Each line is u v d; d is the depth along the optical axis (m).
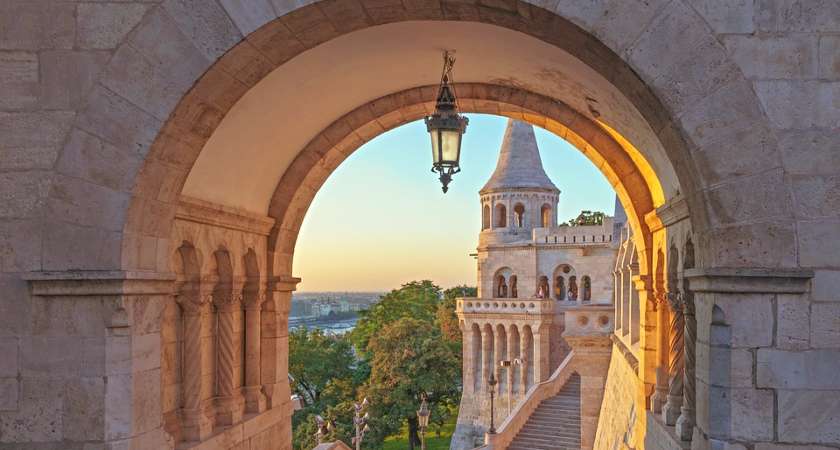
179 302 8.36
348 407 48.38
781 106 5.71
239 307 9.76
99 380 5.99
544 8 5.83
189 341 8.40
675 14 5.77
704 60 5.74
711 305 5.70
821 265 5.61
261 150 9.14
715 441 5.62
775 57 5.73
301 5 6.02
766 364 5.59
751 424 5.58
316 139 10.16
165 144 6.29
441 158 8.34
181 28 6.15
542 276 61.03
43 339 6.03
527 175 64.12
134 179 6.12
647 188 10.12
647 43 5.77
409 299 69.94
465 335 58.66
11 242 6.09
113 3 6.20
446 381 51.69
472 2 5.99
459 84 10.05
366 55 8.37
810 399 5.55
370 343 52.62
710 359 5.69
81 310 6.03
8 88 6.20
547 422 35.69
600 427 23.30
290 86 8.26
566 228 60.22
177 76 6.14
